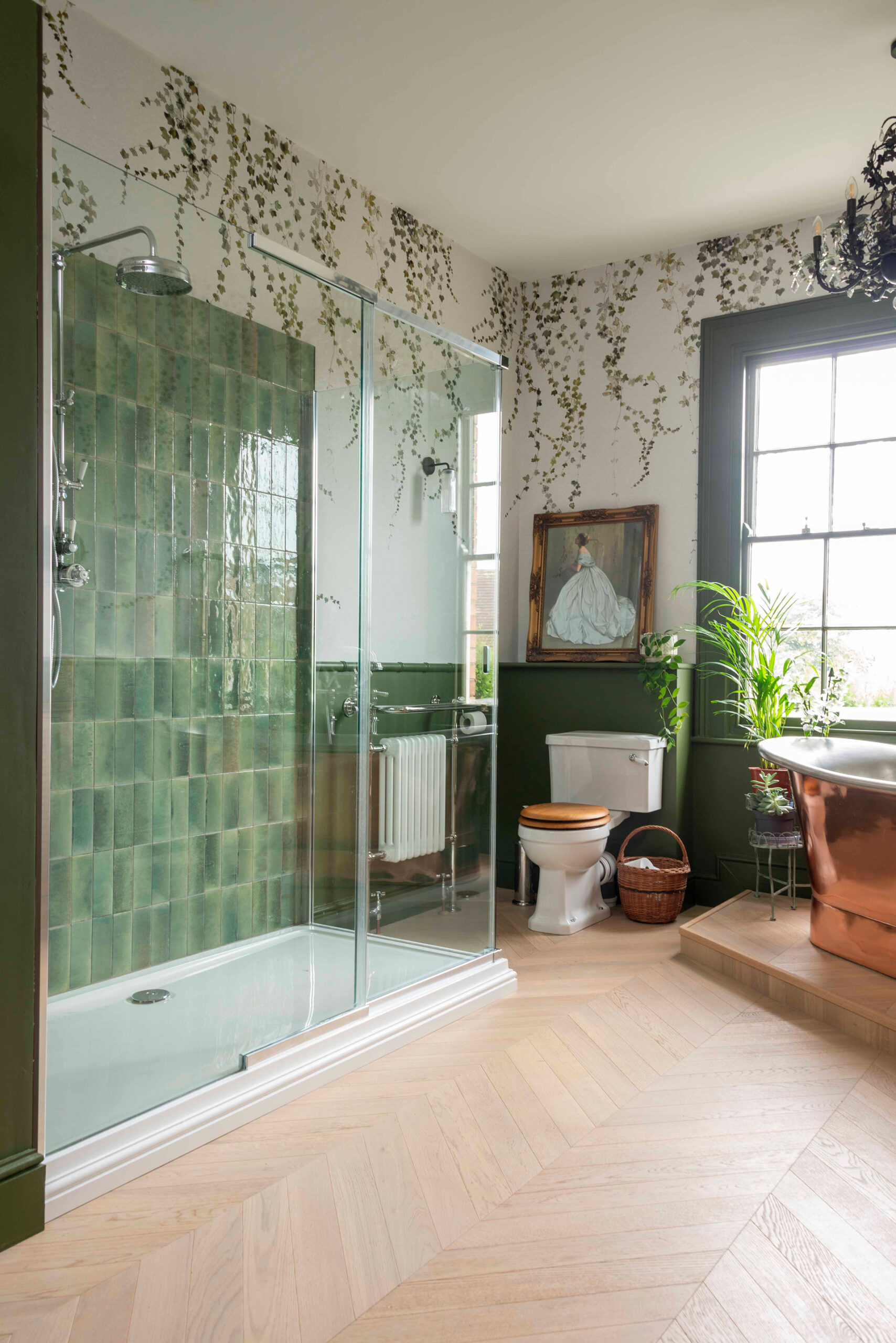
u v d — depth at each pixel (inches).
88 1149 74.4
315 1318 60.2
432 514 115.3
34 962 70.1
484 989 117.9
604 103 123.3
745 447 164.7
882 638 153.8
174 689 89.8
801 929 137.9
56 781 79.7
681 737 162.7
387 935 107.1
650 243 167.6
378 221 148.6
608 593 174.6
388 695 108.9
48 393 72.4
